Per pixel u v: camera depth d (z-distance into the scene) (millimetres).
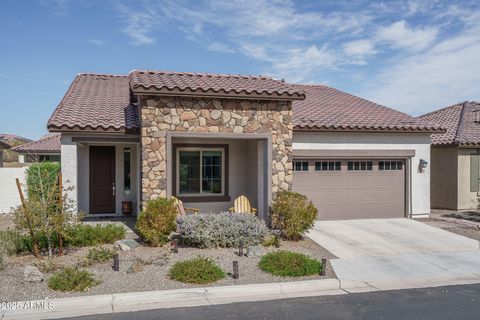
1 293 7168
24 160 31516
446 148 18578
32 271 7754
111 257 9320
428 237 12297
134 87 11273
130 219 14531
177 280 7891
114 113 14133
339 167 14945
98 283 7672
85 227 11086
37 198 9508
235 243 10547
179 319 6367
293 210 11500
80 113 13719
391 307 6965
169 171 11734
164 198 11109
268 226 12391
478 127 19250
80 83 18484
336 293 7754
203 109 12023
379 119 15898
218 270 8203
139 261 8984
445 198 18609
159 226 10406
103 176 15367
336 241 11625
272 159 12594
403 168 15703
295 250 10508
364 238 12039
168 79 12820
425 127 15297
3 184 16984
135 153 15477
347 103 18562
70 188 10820
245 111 12367
